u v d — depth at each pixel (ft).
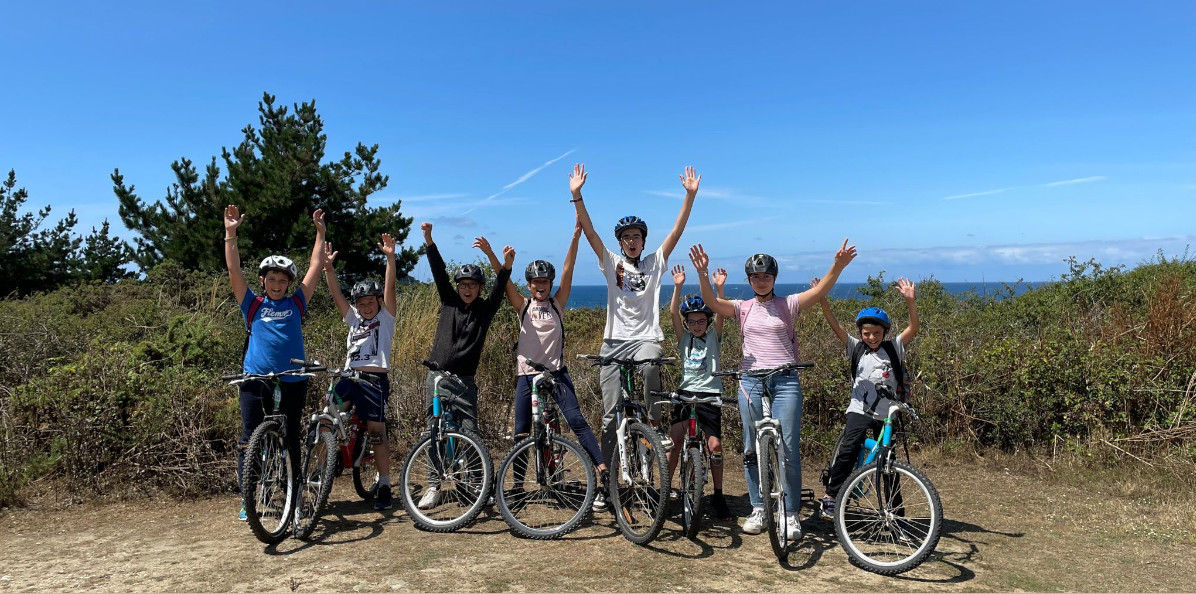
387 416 25.11
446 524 16.53
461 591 13.21
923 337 28.66
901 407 15.14
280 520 16.08
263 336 16.94
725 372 16.15
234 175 52.85
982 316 33.45
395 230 54.03
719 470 18.22
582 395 28.27
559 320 18.85
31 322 29.43
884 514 15.21
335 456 16.24
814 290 17.11
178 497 19.19
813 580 14.12
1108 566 15.11
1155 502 19.51
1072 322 30.22
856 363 17.28
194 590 13.17
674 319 19.36
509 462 16.78
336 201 53.83
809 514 18.61
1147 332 26.13
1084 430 23.91
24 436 20.67
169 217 52.21
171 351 25.73
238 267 17.21
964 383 25.50
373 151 54.75
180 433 20.04
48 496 18.99
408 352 30.94
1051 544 16.44
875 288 43.19
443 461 17.34
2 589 13.20
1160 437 22.30
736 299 17.84
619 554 15.25
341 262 50.03
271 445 15.85
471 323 18.66
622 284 19.04
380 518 17.78
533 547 15.64
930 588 13.84
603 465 17.84
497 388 28.76
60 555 15.03
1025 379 24.48
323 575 13.92
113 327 31.12
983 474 22.82
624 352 18.58
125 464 19.65
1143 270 37.01
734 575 14.28
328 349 28.09
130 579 13.70
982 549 16.06
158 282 42.24
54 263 56.54
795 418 16.31
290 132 53.57
